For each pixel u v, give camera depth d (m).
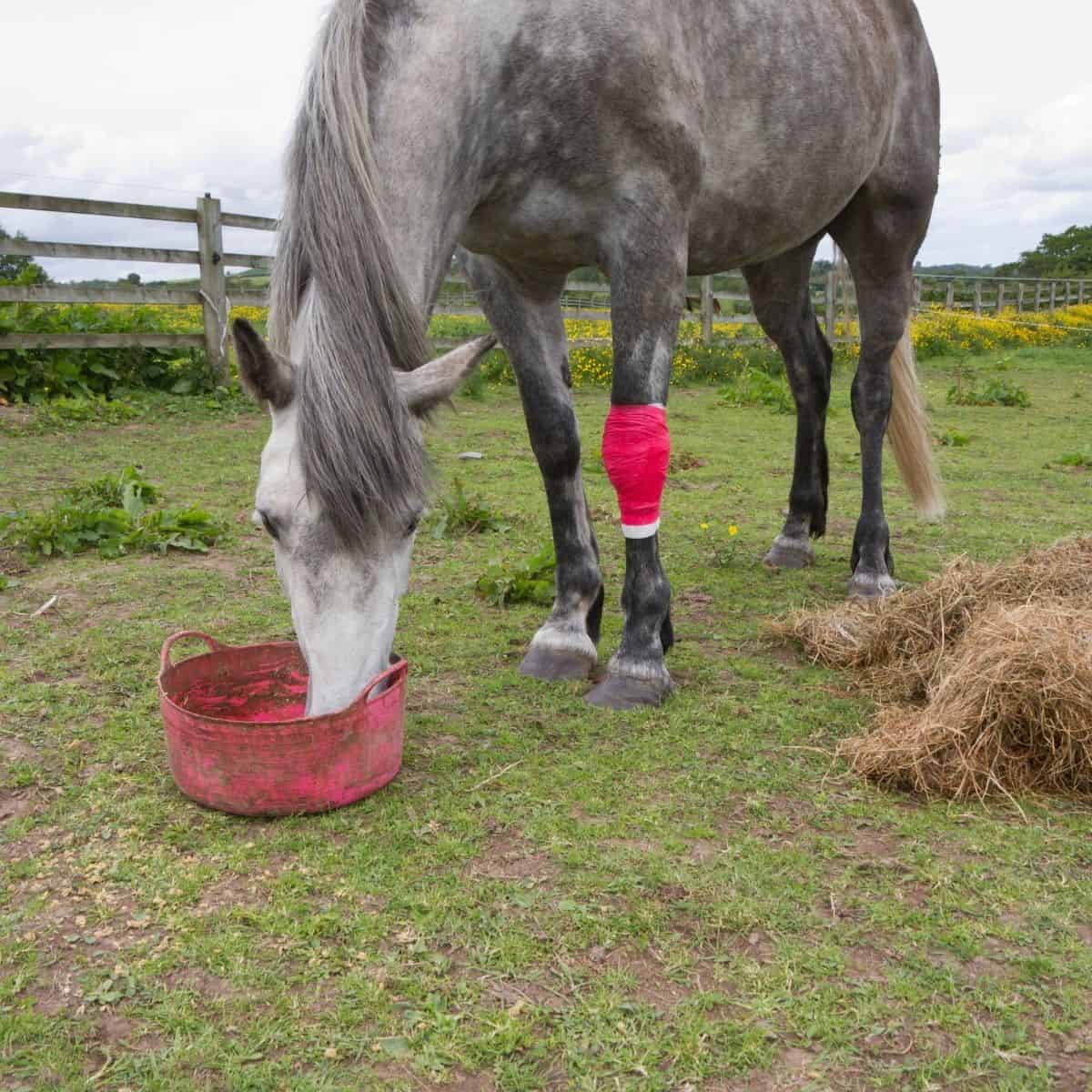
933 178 3.55
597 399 9.13
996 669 2.27
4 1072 1.35
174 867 1.83
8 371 7.11
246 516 4.53
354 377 1.74
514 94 2.27
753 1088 1.35
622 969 1.58
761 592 3.65
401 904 1.73
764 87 2.73
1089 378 12.06
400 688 2.11
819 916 1.72
